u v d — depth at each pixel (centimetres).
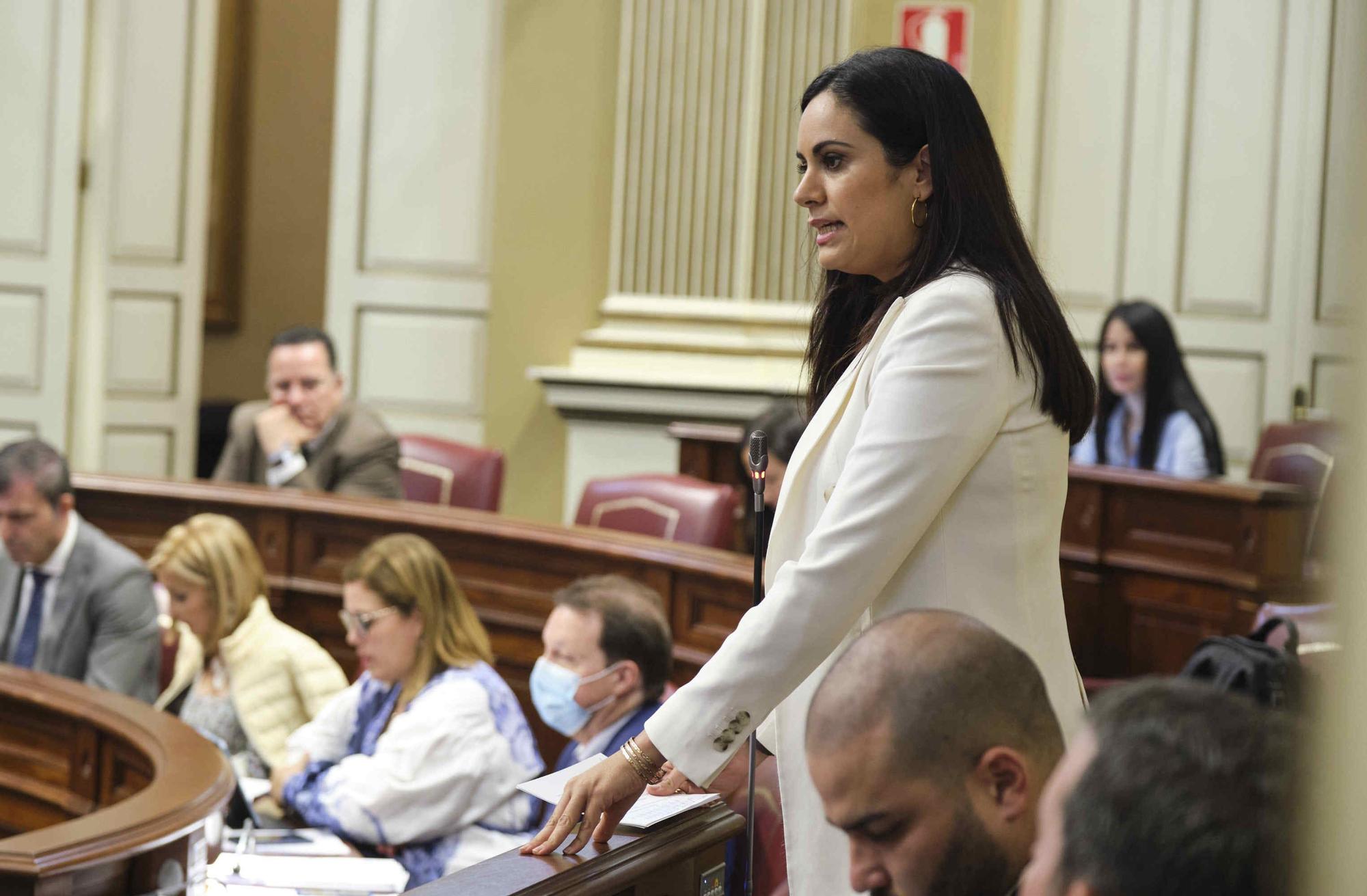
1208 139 1456
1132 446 1079
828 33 1438
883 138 355
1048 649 351
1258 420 1461
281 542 1069
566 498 1485
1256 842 171
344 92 1577
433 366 1562
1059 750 253
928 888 250
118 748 666
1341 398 101
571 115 1488
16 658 891
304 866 578
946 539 345
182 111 1614
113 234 1578
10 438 1534
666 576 873
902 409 338
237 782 671
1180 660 952
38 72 1523
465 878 339
